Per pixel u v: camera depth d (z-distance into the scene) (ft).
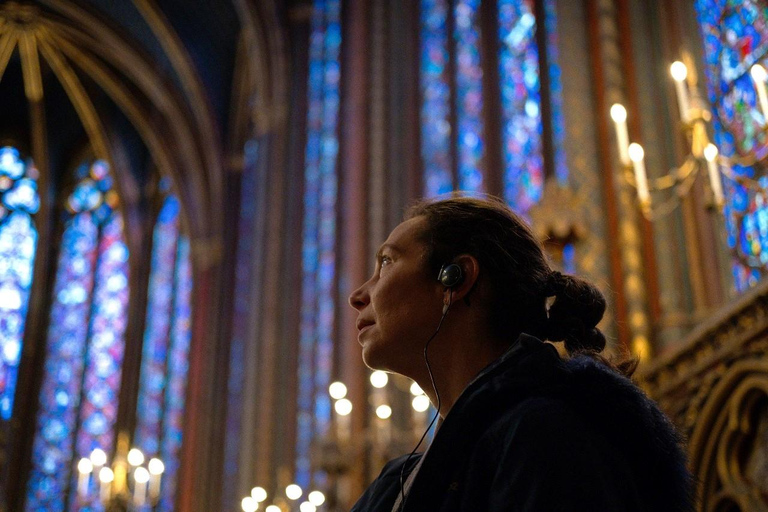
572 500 4.24
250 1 54.08
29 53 69.41
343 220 47.42
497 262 5.75
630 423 4.82
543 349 4.99
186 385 61.98
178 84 65.77
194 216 65.16
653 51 30.68
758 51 25.84
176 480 59.93
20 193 73.97
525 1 41.14
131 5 63.52
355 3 48.83
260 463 45.27
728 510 22.25
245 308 59.36
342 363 44.14
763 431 21.62
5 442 67.62
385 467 6.13
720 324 22.84
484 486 4.61
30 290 71.92
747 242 25.23
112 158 71.46
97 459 52.90
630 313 26.86
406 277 5.91
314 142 50.83
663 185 27.35
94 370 69.31
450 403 5.82
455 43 44.50
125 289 71.10
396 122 44.91
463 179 41.27
